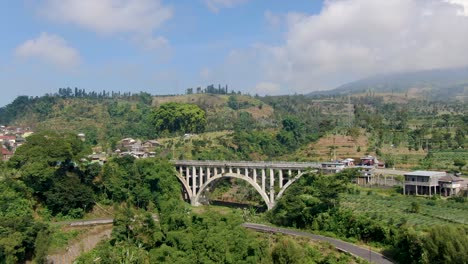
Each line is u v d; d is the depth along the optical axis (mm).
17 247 69750
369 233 73188
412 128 172750
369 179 106938
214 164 112875
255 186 105438
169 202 100250
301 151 147875
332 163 103062
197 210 105938
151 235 74562
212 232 69625
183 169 123875
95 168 104000
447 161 120125
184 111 190875
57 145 96688
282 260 63188
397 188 99438
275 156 152625
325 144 149250
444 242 57500
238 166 108625
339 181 87250
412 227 68938
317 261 65500
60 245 77812
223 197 125438
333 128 172875
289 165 101062
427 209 82375
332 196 83875
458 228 60312
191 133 192750
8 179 91062
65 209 94062
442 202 86562
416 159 125000
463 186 94250
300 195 89188
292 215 85312
